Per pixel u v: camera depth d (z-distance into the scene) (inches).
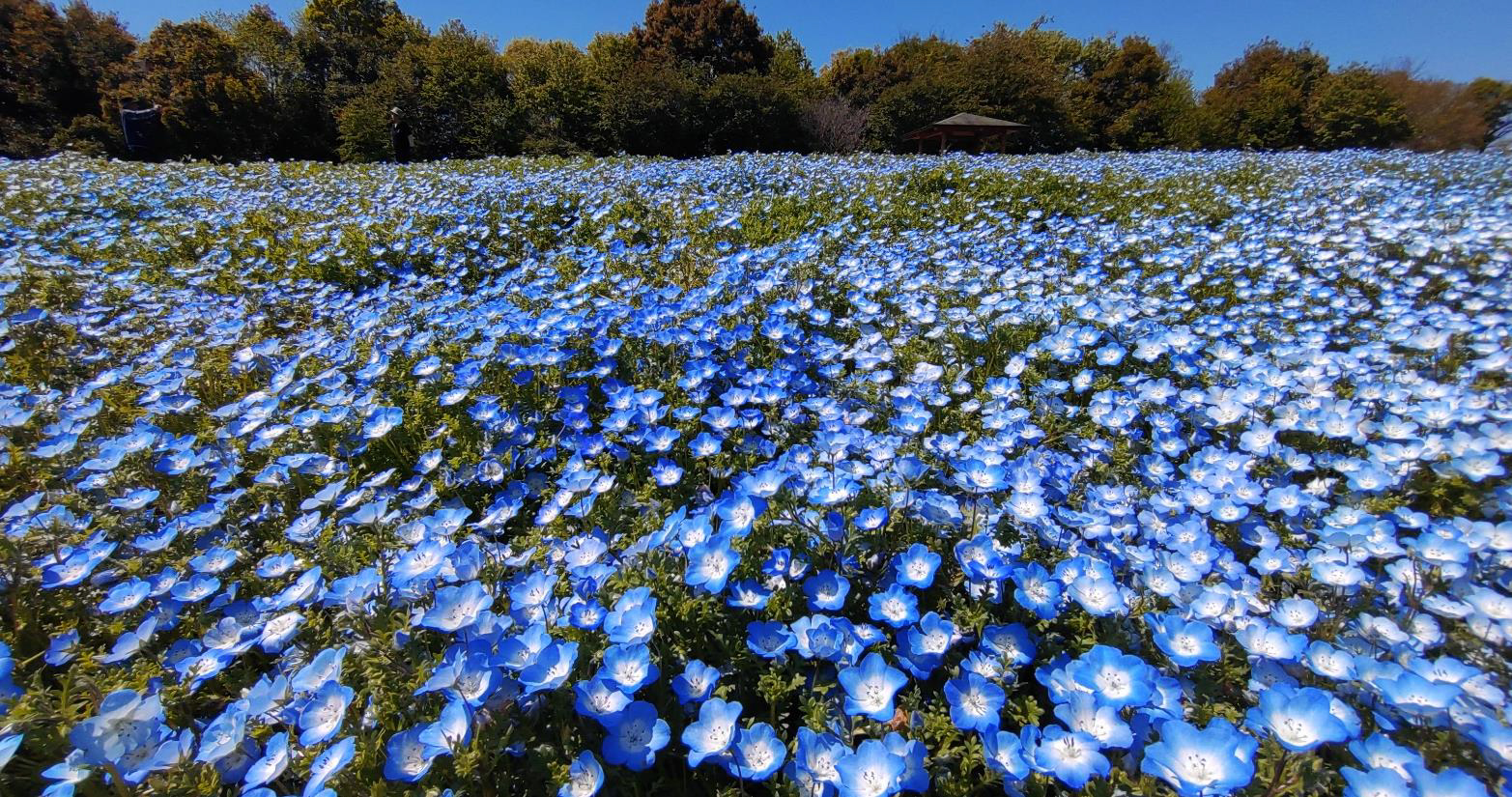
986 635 69.9
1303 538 97.0
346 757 55.8
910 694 69.4
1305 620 72.7
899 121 1210.6
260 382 157.9
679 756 65.2
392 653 68.8
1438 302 208.1
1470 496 102.7
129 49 1386.6
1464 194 358.6
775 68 1625.2
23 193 308.3
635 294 189.8
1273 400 128.8
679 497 110.0
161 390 139.9
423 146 1018.1
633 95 1051.3
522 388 141.7
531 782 61.3
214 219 286.7
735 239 264.2
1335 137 1137.4
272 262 241.0
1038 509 85.7
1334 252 245.3
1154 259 253.0
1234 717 64.7
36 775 64.2
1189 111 1337.4
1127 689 59.0
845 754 57.6
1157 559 83.5
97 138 1106.7
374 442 128.8
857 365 152.5
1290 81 1359.5
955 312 174.1
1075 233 290.4
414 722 64.4
